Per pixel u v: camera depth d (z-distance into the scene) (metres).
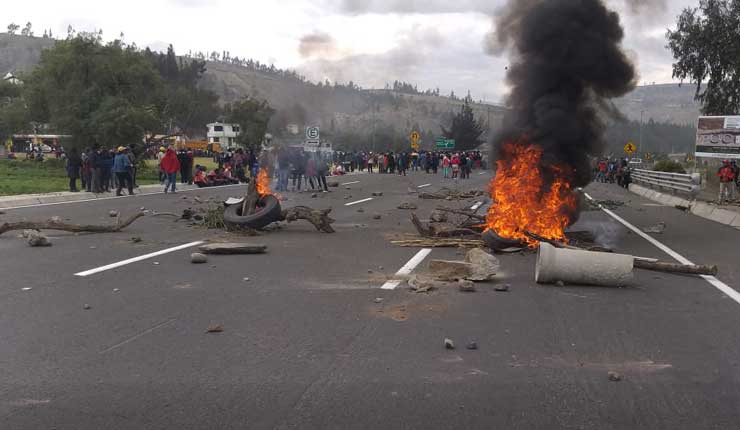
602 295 7.48
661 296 7.47
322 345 5.43
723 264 9.84
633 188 36.25
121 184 23.45
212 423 3.87
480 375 4.73
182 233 12.81
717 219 17.36
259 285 7.86
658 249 11.48
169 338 5.60
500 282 8.16
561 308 6.80
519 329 5.97
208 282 8.02
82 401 4.20
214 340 5.55
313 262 9.55
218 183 31.38
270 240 11.97
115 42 40.84
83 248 10.74
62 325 5.98
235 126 38.28
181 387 4.45
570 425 3.86
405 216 16.75
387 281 8.13
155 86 42.12
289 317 6.34
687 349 5.42
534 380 4.64
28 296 7.16
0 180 29.84
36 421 3.88
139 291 7.46
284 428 3.80
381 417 3.96
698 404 4.21
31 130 47.75
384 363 4.98
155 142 42.81
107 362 4.96
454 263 8.45
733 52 37.47
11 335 5.65
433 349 5.34
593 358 5.16
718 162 35.12
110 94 39.81
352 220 15.72
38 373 4.71
